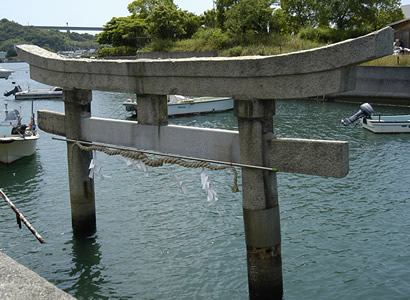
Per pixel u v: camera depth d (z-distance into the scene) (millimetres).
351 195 16312
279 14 55500
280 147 8523
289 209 15117
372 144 24297
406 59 40156
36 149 25094
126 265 11867
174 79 9625
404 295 10242
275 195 9039
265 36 54906
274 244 9117
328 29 53719
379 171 19156
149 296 10531
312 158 8164
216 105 37250
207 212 15078
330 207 15242
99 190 17516
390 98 38281
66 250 12734
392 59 40750
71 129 12148
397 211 14797
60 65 11797
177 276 11289
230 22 57125
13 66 177000
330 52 7477
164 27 68250
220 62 8734
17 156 22219
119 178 18953
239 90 8664
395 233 13195
